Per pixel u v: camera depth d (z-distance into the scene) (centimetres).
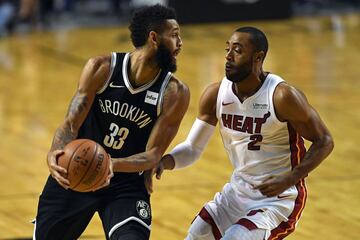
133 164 927
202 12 3466
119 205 955
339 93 2306
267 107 938
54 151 902
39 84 2495
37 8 3506
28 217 1391
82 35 3303
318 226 1330
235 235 921
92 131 965
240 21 3512
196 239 991
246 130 952
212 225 985
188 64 2683
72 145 894
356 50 2930
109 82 948
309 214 1387
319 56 2822
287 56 2819
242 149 962
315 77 2506
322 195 1488
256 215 939
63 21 3597
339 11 3806
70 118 945
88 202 965
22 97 2333
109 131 959
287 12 3559
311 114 930
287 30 3344
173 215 1389
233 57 932
